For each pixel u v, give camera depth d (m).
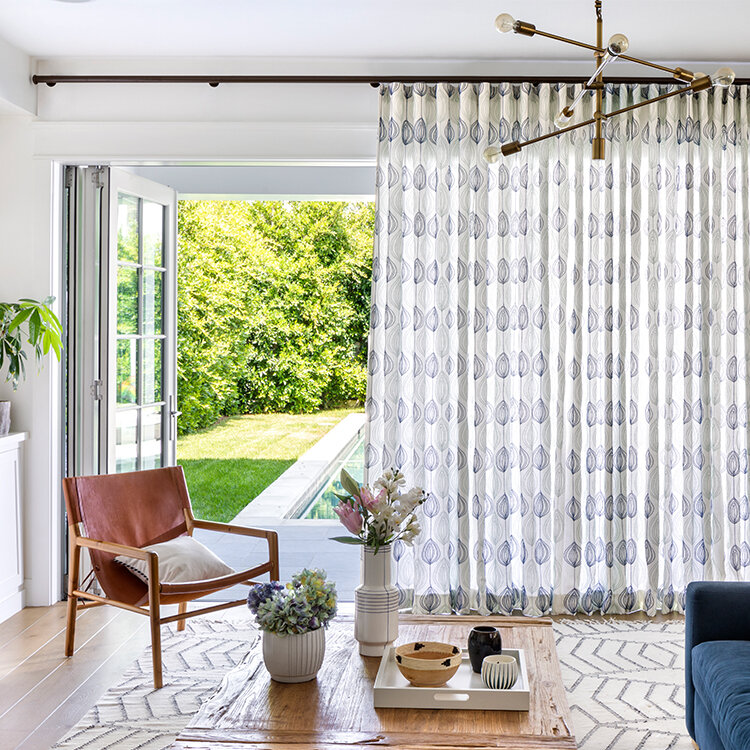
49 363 4.29
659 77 4.15
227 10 3.66
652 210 4.16
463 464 4.14
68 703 3.04
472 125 4.18
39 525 4.29
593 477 4.22
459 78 4.18
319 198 6.75
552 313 4.21
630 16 3.69
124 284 4.51
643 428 4.22
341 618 2.83
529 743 1.83
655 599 4.13
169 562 3.39
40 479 4.29
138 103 4.31
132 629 3.90
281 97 4.30
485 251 4.17
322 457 12.03
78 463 4.42
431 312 4.22
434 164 4.23
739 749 1.91
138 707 2.97
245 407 14.27
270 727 1.91
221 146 4.31
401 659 2.17
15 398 4.28
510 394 4.22
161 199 4.79
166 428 4.91
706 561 4.16
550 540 4.21
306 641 2.20
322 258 14.31
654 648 3.64
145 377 4.71
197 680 3.24
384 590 2.46
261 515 7.85
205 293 13.97
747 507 4.19
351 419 14.41
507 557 4.18
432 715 1.99
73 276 4.40
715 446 4.18
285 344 14.28
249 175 6.60
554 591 4.19
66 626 3.70
